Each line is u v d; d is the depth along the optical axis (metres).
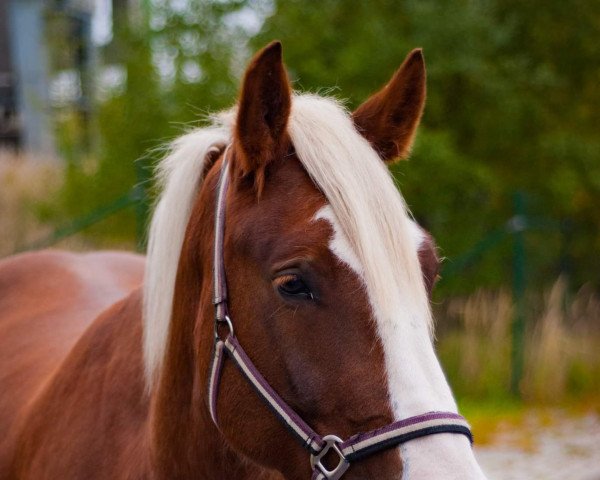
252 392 3.13
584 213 15.48
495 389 12.28
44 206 14.60
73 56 19.38
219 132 3.80
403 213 2.95
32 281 5.98
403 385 2.74
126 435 3.96
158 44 13.15
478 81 12.85
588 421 11.28
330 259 2.88
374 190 2.94
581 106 14.70
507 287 13.82
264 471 3.58
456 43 12.84
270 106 3.17
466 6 13.07
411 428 2.68
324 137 3.07
